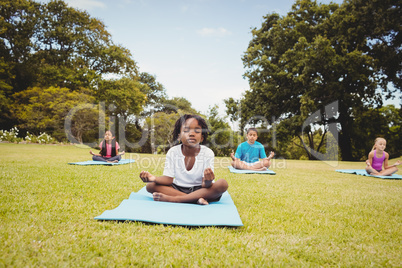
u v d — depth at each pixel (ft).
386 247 6.32
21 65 83.92
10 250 5.07
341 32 61.52
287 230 7.21
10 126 78.84
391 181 19.48
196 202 9.87
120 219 7.30
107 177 15.61
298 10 71.56
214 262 5.08
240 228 7.16
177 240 6.03
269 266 5.00
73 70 86.28
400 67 59.77
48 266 4.62
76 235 6.03
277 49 71.00
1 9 84.07
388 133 71.36
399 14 55.36
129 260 4.96
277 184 15.56
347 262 5.39
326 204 10.60
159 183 10.39
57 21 85.76
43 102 69.62
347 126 74.49
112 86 89.61
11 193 10.08
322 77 65.21
